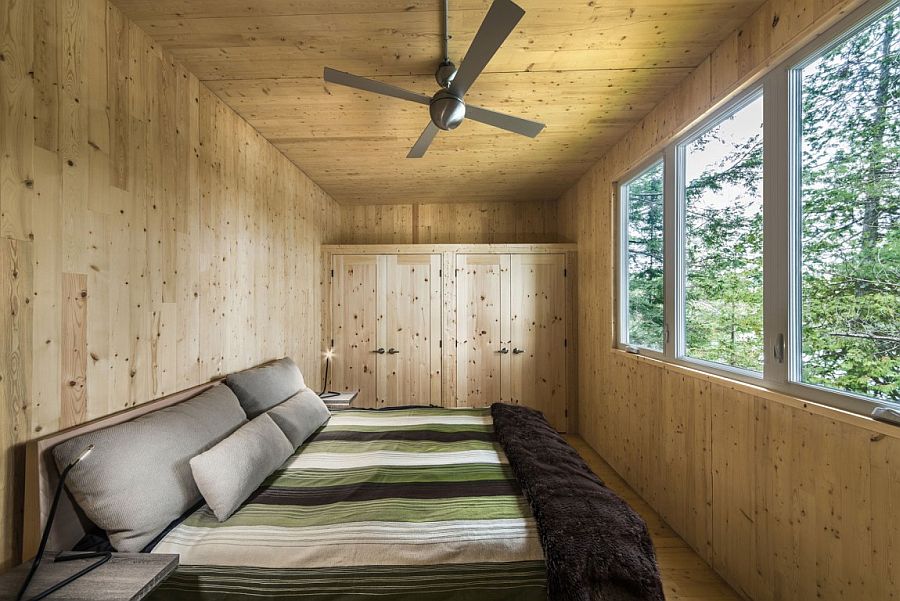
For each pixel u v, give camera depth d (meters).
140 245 1.74
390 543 1.30
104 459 1.26
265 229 2.94
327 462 1.90
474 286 4.14
